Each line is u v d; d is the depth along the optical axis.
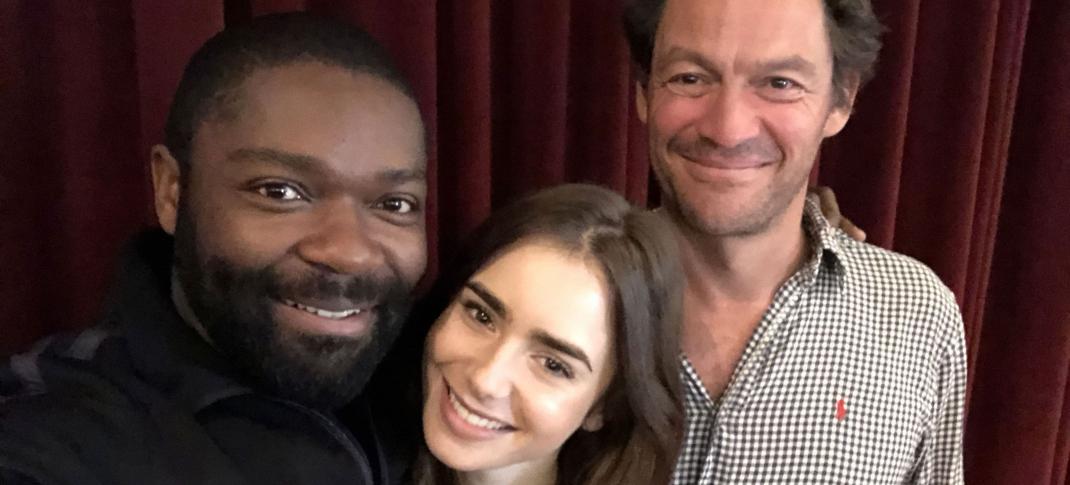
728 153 1.02
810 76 1.03
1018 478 1.92
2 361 0.81
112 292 0.84
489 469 0.99
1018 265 1.86
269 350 0.77
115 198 1.04
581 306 0.90
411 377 1.00
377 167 0.77
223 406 0.80
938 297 1.17
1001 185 1.78
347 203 0.77
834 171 1.61
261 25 0.79
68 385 0.76
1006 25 1.66
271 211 0.75
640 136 1.38
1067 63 1.73
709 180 1.04
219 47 0.79
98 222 1.04
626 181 1.37
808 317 1.11
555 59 1.25
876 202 1.59
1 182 1.00
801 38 1.02
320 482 0.81
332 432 0.82
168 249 0.88
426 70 1.11
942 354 1.18
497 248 0.92
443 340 0.92
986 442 1.94
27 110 1.01
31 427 0.70
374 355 0.82
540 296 0.89
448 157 1.21
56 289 1.06
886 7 1.50
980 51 1.59
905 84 1.53
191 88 0.79
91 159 1.02
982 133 1.66
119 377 0.77
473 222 1.21
